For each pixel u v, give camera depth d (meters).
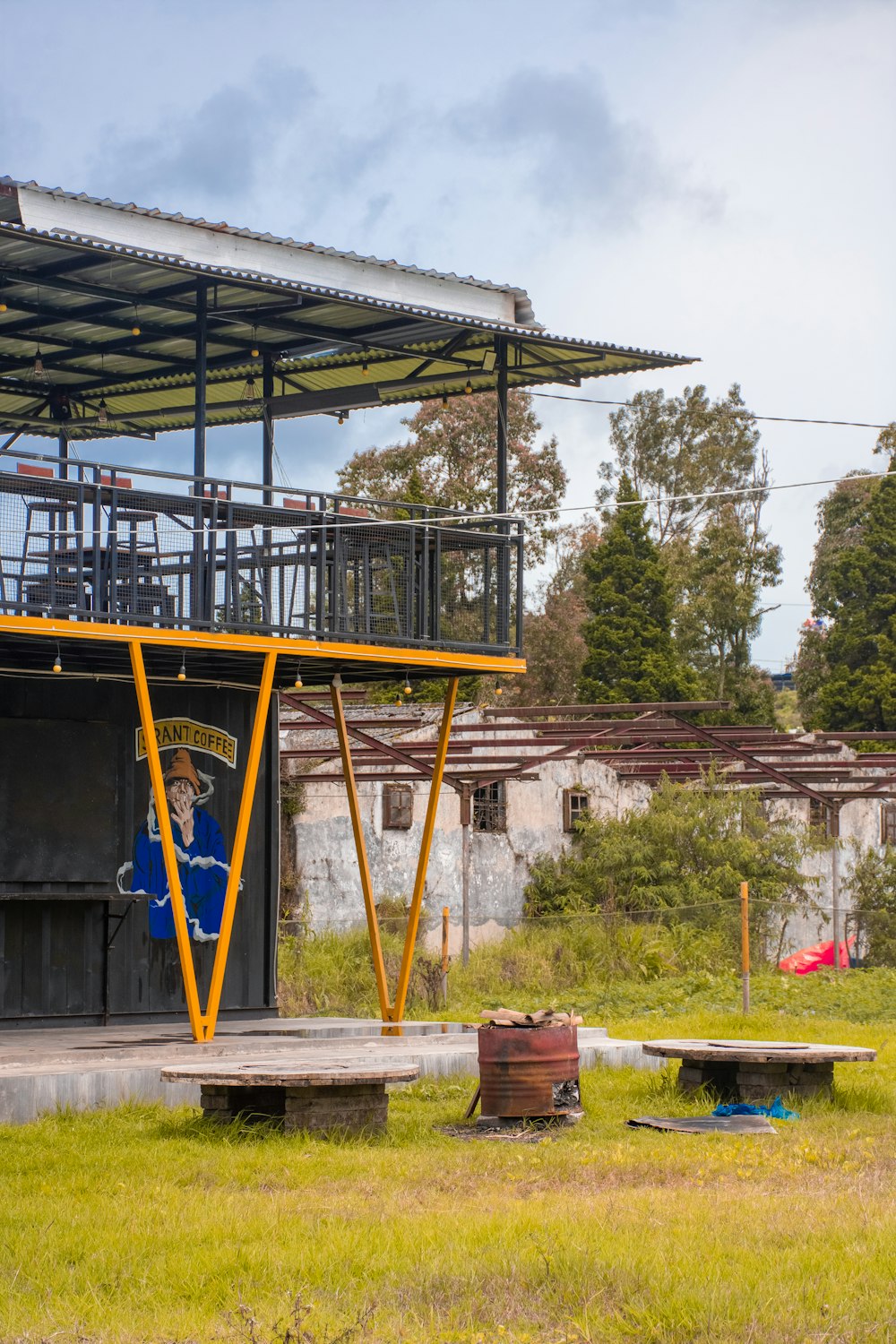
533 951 28.11
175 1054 13.70
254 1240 8.29
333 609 15.65
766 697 58.97
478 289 16.58
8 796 15.68
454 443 48.03
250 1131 11.69
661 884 31.50
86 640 14.11
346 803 28.83
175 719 17.17
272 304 16.03
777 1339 6.56
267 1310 7.00
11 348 18.05
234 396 19.83
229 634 14.75
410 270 16.00
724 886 31.03
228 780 17.59
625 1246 7.98
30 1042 14.12
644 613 50.09
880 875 35.09
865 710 50.12
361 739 25.06
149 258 13.83
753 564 60.06
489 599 16.98
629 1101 13.82
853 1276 7.46
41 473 15.05
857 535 62.84
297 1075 11.27
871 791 31.20
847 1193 9.59
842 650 51.62
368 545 16.25
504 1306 7.12
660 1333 6.66
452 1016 21.22
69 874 16.02
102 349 17.95
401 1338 6.60
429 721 29.50
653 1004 23.52
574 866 32.16
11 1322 6.78
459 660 16.58
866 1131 12.38
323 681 18.06
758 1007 23.16
